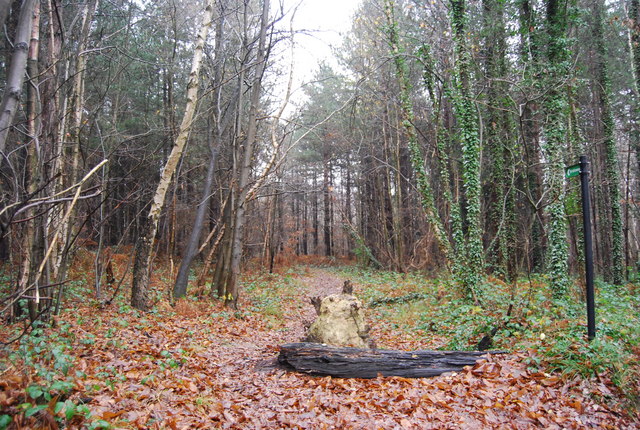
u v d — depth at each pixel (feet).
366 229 105.40
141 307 29.37
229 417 13.50
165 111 55.26
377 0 60.64
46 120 22.21
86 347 18.83
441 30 48.67
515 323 22.24
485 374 16.43
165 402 13.89
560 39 36.63
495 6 43.62
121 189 48.85
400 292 49.19
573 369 15.30
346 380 17.11
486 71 45.39
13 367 11.39
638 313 27.09
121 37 43.09
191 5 51.49
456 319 29.43
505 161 54.19
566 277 34.17
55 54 25.94
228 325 29.84
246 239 73.67
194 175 68.23
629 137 65.62
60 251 25.99
